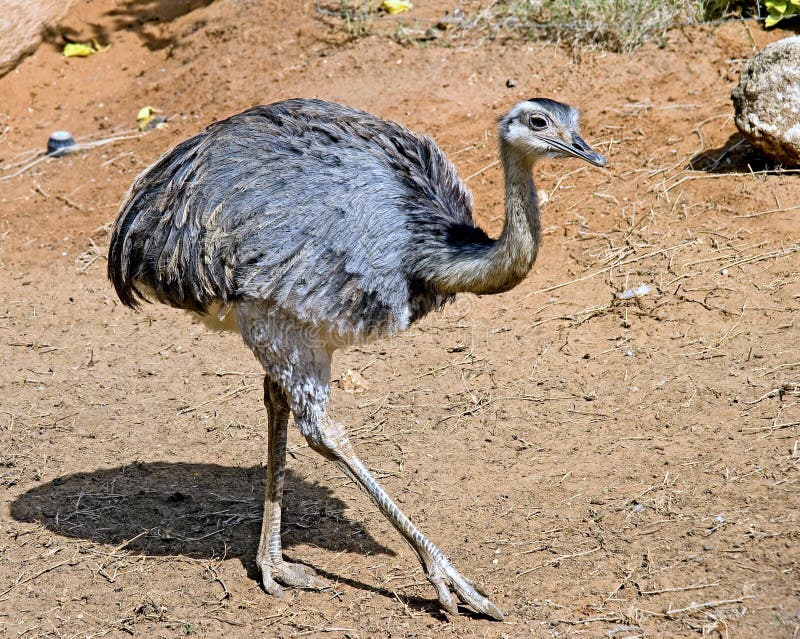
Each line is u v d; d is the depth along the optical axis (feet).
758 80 52.80
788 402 41.01
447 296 34.73
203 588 36.47
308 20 73.41
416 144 36.37
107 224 62.23
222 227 33.53
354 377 47.44
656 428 41.32
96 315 55.47
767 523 35.06
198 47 74.79
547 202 56.75
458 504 38.99
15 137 72.13
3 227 63.52
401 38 69.41
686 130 58.59
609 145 58.90
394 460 42.14
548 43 66.54
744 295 47.78
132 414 47.14
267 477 36.27
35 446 45.16
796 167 53.52
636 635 31.53
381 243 33.14
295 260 32.78
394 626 33.63
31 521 40.45
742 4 66.80
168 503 41.19
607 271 51.39
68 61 77.71
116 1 81.92
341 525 39.17
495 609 33.01
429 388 46.47
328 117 35.47
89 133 70.79
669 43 64.54
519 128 31.63
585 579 34.19
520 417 43.55
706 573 33.45
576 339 47.80
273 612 35.04
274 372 34.42
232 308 34.78
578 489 38.63
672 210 53.83
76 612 35.58
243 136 34.71
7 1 76.54
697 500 36.88
